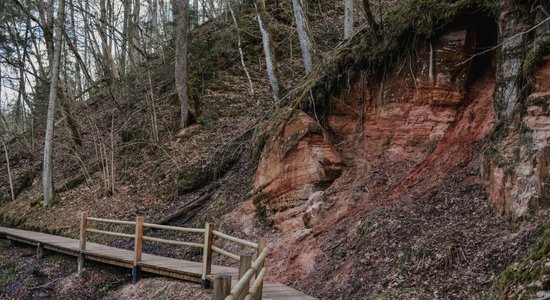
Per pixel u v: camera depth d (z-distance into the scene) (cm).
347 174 1100
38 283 1202
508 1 868
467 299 605
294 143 1135
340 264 860
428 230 793
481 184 838
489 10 935
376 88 1138
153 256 1152
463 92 1000
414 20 1031
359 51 1166
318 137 1136
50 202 1827
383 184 1002
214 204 1409
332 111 1224
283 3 2362
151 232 1440
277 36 2219
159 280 1001
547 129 703
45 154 1839
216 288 414
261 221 1180
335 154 1127
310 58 1427
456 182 884
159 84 2405
